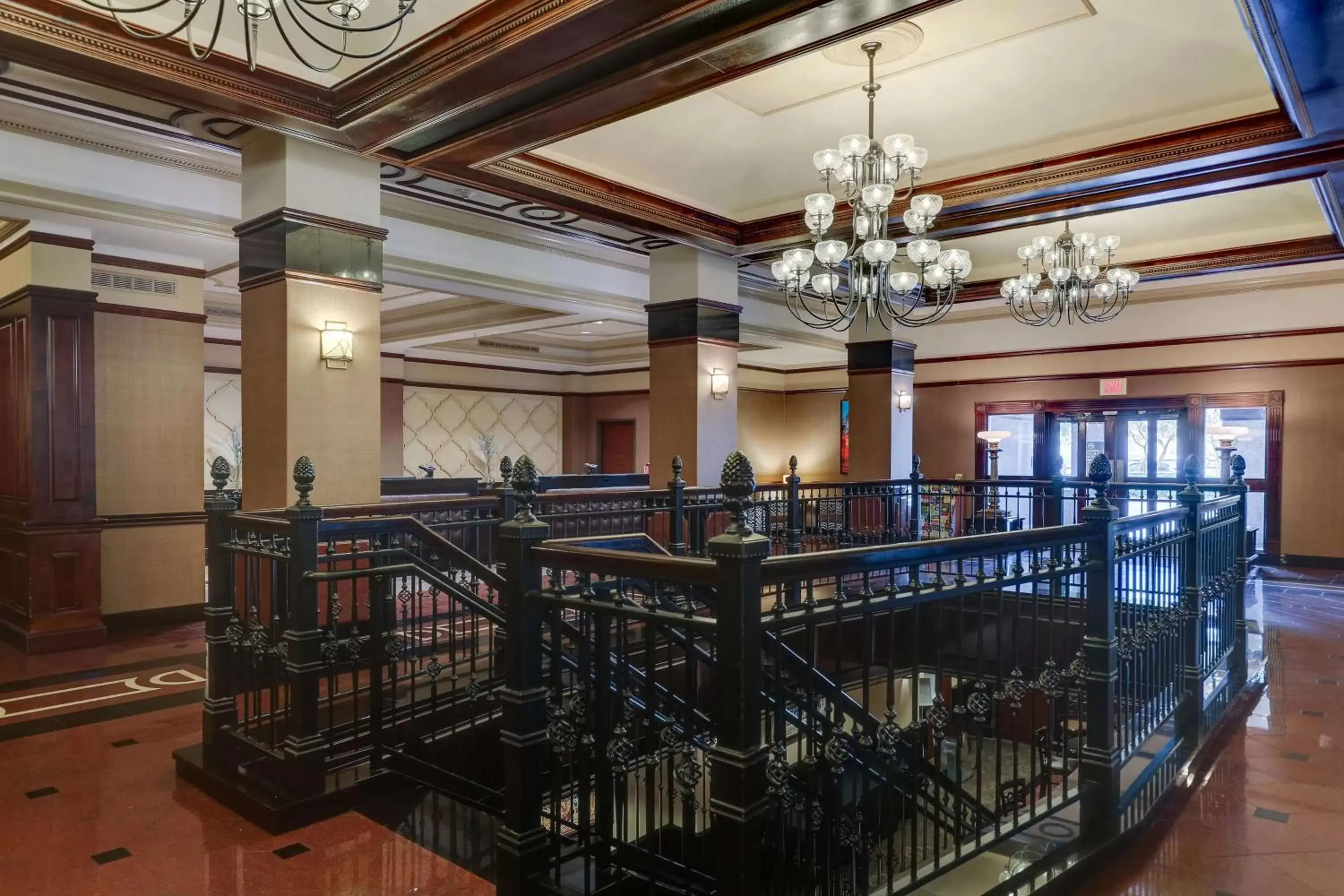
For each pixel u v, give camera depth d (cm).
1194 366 1185
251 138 548
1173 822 321
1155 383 1219
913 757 251
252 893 279
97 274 699
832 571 222
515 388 1817
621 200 701
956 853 270
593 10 373
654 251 886
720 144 638
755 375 1748
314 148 539
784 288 688
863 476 1183
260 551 360
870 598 234
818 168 565
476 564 400
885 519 911
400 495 752
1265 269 943
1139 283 1130
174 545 747
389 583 461
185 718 470
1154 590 392
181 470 750
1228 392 1159
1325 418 1088
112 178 588
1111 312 1236
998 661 279
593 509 622
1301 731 429
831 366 1739
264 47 450
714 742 253
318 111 489
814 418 1797
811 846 246
